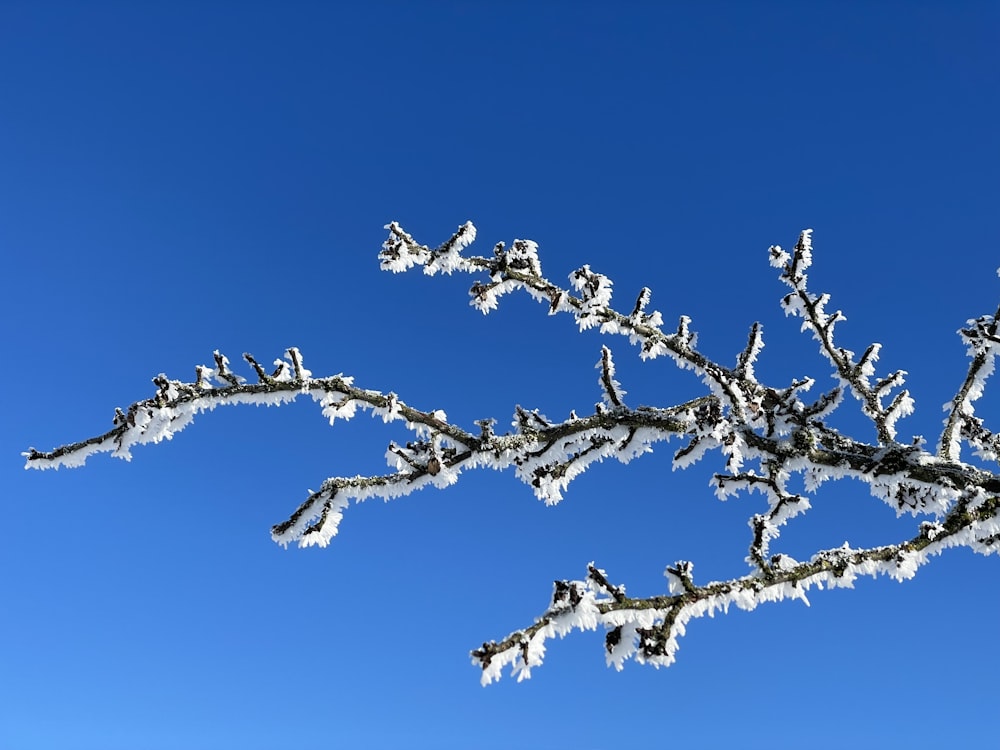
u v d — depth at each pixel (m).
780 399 4.87
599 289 4.55
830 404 5.20
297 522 4.39
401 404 4.59
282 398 4.52
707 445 4.55
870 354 5.19
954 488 4.25
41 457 4.46
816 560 3.73
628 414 4.65
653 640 3.17
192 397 4.39
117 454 4.41
